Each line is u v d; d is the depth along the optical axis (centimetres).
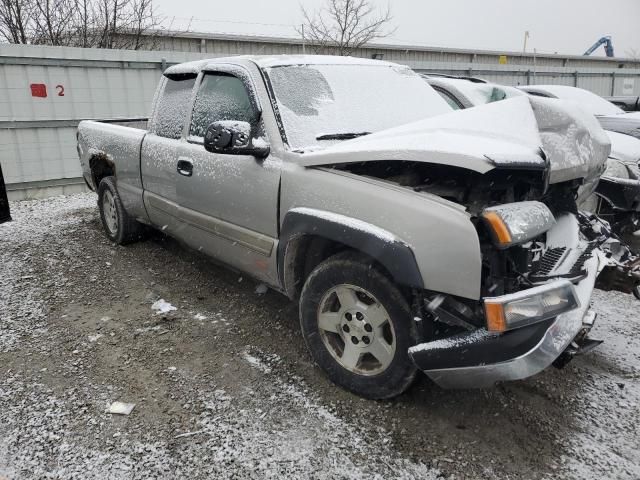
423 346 241
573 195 320
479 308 233
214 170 349
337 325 284
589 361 322
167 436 254
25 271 473
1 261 499
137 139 456
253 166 318
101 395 287
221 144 297
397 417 267
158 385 297
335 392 288
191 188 376
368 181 261
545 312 221
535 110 285
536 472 231
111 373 309
